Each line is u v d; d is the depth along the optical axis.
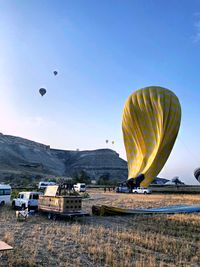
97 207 28.19
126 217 27.00
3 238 16.41
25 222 23.03
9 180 131.38
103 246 15.61
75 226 21.05
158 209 31.48
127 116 55.06
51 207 25.92
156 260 13.80
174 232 20.27
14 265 11.92
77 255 14.05
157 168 51.38
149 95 53.44
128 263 13.01
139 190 66.12
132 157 54.94
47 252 14.27
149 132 53.19
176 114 52.31
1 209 30.75
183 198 48.41
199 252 15.35
